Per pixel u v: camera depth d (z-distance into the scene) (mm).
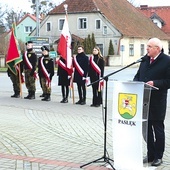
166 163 6562
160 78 6336
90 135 8672
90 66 12984
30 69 14625
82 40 50938
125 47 52062
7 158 6672
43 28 55656
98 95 13078
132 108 5867
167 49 60625
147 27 58031
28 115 11180
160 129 6430
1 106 12828
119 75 30391
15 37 14961
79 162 6516
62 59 13742
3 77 28328
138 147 5859
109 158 6500
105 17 51844
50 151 7211
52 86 20797
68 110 12266
